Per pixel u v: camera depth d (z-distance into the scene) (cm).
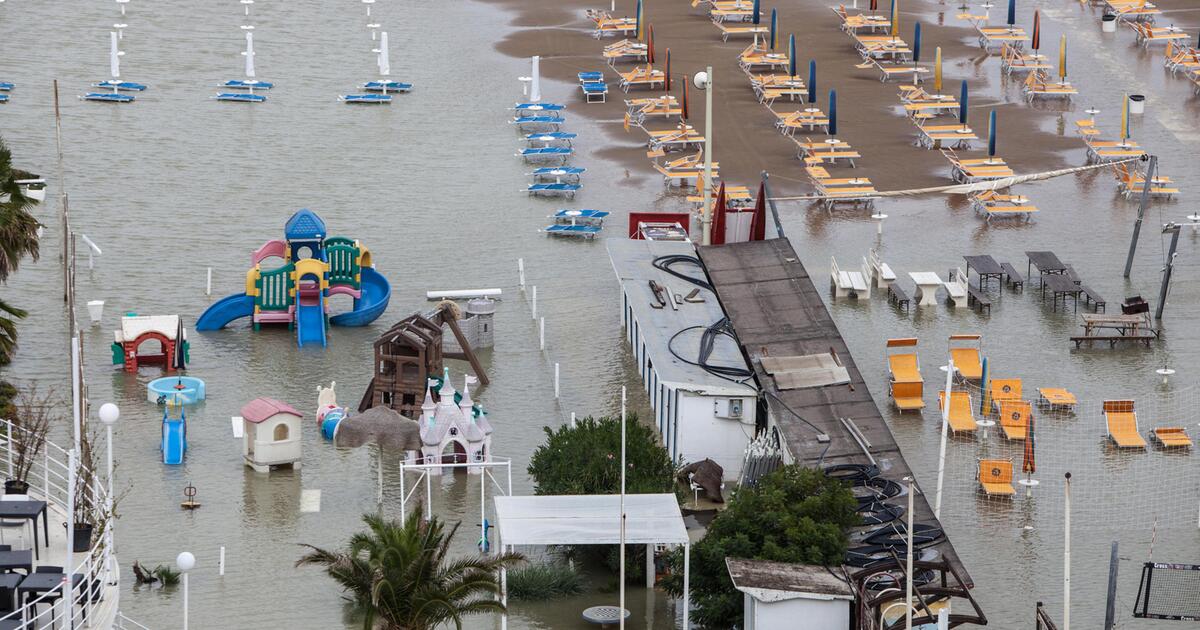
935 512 14200
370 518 11350
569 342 18088
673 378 15062
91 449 13450
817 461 13750
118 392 16562
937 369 17325
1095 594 12850
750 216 19125
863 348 17938
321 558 11181
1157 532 13888
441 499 14400
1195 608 12625
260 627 12275
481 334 17825
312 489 14638
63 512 10869
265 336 18150
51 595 9494
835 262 19788
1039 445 15600
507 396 16662
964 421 15975
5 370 16850
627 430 13662
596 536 12019
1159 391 16912
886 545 12200
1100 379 17188
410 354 15925
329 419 15650
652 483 13362
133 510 14150
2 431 13275
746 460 14175
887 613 11281
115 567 10275
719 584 12206
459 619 11081
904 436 15800
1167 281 18700
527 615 12581
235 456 15262
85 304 18762
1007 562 13375
